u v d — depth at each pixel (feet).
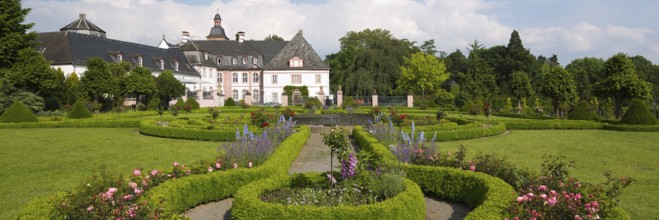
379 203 18.83
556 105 106.11
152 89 122.93
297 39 195.00
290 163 36.06
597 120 75.72
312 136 57.93
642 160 38.11
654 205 23.63
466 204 24.67
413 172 26.96
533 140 53.52
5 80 91.50
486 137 57.06
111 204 16.10
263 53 204.64
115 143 50.75
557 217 16.05
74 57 129.70
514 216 16.46
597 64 236.84
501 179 23.49
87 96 110.01
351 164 22.04
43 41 134.31
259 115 57.67
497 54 213.25
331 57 236.22
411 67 176.14
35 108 93.15
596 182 29.30
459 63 246.88
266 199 21.30
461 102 142.41
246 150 31.01
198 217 22.72
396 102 163.22
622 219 16.56
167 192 21.33
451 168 26.04
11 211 23.00
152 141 52.90
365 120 82.79
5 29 108.27
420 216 20.39
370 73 172.04
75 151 44.16
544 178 20.10
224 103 158.71
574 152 43.04
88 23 170.50
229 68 196.54
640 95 88.84
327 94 188.34
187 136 55.36
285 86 185.88
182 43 208.95
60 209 15.66
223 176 25.39
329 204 19.71
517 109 125.39
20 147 46.78
